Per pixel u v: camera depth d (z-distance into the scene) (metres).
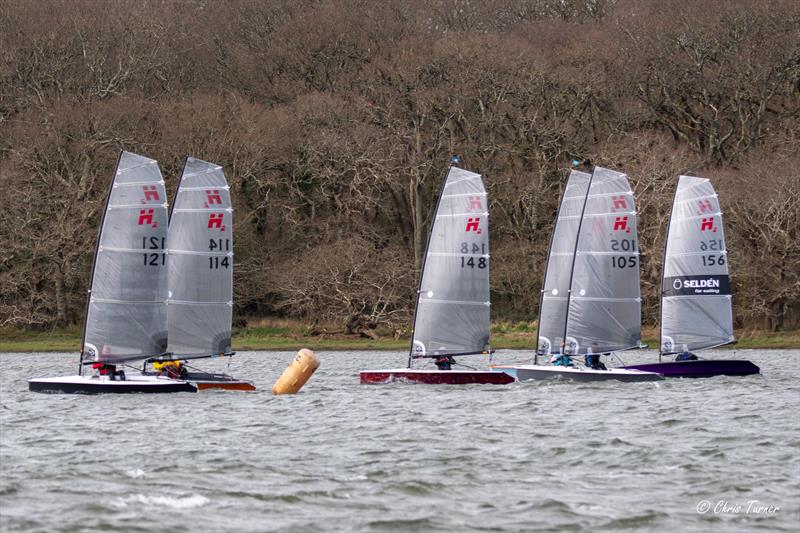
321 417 178.25
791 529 109.00
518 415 179.50
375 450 147.62
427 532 107.50
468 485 126.56
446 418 176.38
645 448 148.25
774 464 137.75
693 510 115.56
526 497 120.81
